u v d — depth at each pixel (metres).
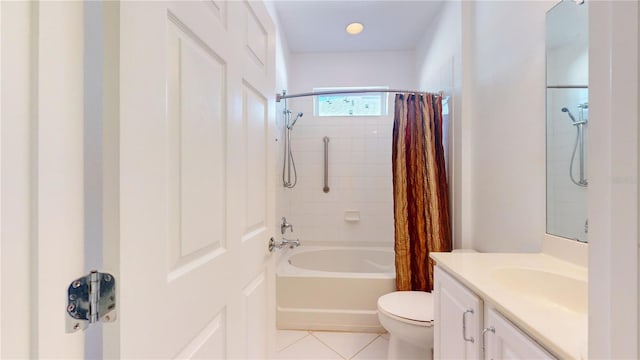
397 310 1.63
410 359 1.70
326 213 3.07
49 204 0.38
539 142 1.37
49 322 0.38
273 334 1.30
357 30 2.79
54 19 0.39
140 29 0.51
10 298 0.35
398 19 2.63
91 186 0.44
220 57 0.81
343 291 2.18
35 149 0.37
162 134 0.57
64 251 0.40
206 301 0.74
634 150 0.33
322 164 3.07
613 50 0.36
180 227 0.63
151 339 0.54
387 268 2.84
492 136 1.75
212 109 0.77
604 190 0.37
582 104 1.15
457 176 2.13
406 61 3.21
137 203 0.50
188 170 0.66
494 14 1.72
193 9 0.68
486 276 1.04
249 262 1.02
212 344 0.77
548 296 1.06
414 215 2.20
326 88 3.26
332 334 2.12
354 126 3.06
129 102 0.48
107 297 0.45
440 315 1.27
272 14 2.34
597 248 0.39
